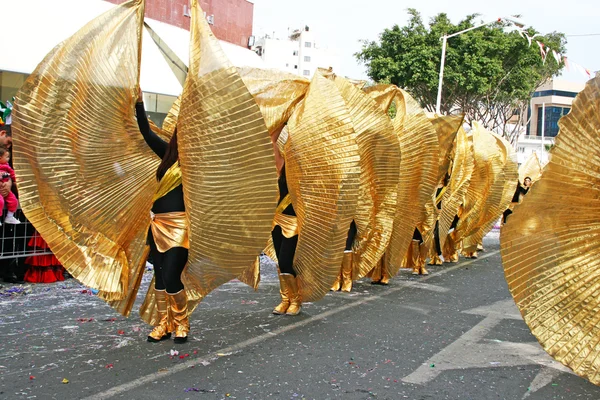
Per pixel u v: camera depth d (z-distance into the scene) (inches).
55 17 469.4
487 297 341.4
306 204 261.0
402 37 1020.5
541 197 184.5
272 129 267.0
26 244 328.8
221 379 190.2
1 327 243.0
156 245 221.1
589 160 175.5
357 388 187.2
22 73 438.6
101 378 186.9
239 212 208.7
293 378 193.9
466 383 195.0
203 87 197.9
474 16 1029.8
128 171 219.5
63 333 236.5
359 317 281.6
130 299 229.8
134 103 217.0
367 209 322.3
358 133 304.7
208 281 220.1
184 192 209.9
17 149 208.4
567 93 1971.0
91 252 216.2
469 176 437.1
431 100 1068.5
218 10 724.0
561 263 185.3
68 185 211.3
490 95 1083.9
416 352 228.4
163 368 198.2
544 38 1041.5
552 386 194.5
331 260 264.7
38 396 170.6
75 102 208.7
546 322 186.7
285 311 281.9
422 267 419.8
